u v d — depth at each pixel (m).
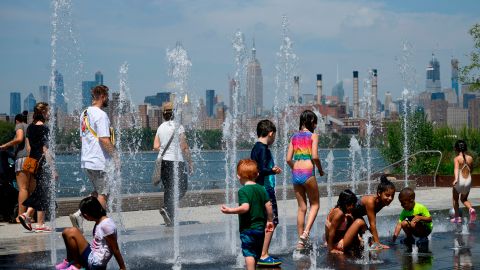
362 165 26.92
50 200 11.46
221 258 8.60
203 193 16.30
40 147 11.54
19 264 8.23
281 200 17.50
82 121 9.73
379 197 9.27
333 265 7.99
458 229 11.33
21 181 11.92
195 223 12.70
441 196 18.81
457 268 7.66
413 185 22.03
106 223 7.06
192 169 12.36
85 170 9.75
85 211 7.06
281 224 12.27
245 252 7.02
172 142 12.12
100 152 9.66
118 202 11.32
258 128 8.73
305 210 9.62
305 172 9.43
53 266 8.08
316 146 9.49
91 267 7.05
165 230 11.59
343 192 9.10
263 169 8.50
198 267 7.94
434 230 11.20
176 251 9.11
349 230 8.94
